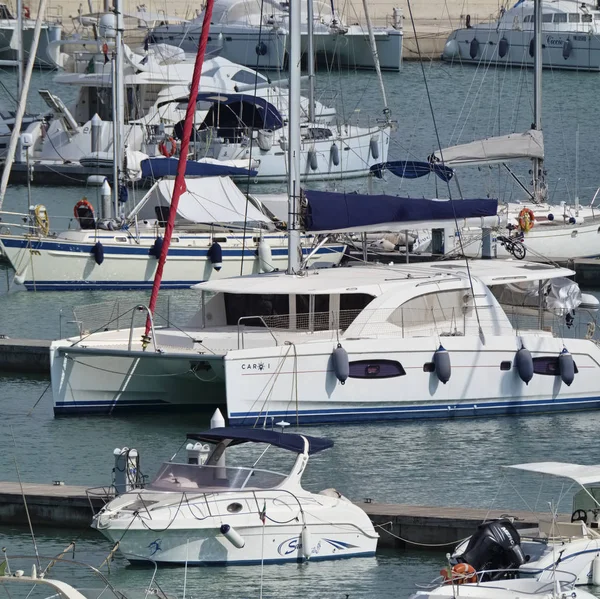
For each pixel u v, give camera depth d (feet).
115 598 202.39
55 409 338.13
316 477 294.05
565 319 364.99
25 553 248.93
